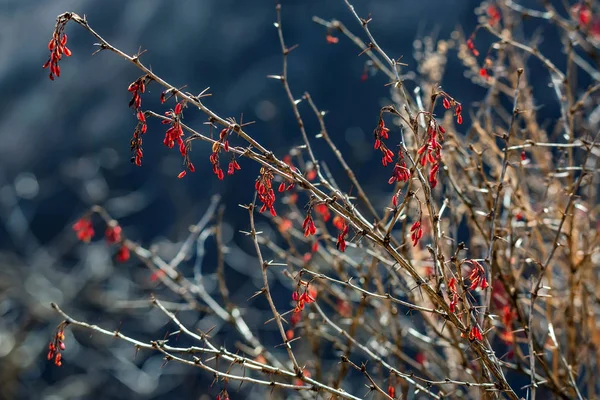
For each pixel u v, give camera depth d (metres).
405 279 4.52
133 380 10.38
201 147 12.39
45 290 11.17
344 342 5.95
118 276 11.14
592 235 5.16
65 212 13.22
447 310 3.22
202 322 9.60
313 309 4.97
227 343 9.56
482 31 11.02
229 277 10.61
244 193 11.57
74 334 11.05
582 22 5.78
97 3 15.90
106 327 10.92
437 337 5.00
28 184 13.44
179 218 11.84
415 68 11.56
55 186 13.56
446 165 4.35
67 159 13.88
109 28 15.48
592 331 4.73
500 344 5.26
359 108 11.66
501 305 4.59
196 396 9.84
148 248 11.84
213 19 13.80
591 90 4.79
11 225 12.93
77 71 15.27
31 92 15.73
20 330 10.62
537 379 4.84
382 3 12.45
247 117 12.18
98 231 12.58
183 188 12.16
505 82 7.64
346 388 7.62
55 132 14.30
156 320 10.48
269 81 12.49
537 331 5.31
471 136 4.94
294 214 5.04
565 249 4.84
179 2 14.42
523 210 4.40
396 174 3.11
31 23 17.17
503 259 4.43
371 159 10.87
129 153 13.27
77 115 14.40
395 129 10.48
